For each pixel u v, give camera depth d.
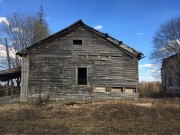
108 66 25.20
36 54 24.56
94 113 18.38
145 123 15.88
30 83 24.08
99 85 24.77
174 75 49.22
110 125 15.16
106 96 24.70
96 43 25.44
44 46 24.77
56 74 24.44
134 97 25.22
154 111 19.16
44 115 18.06
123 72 25.36
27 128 14.22
